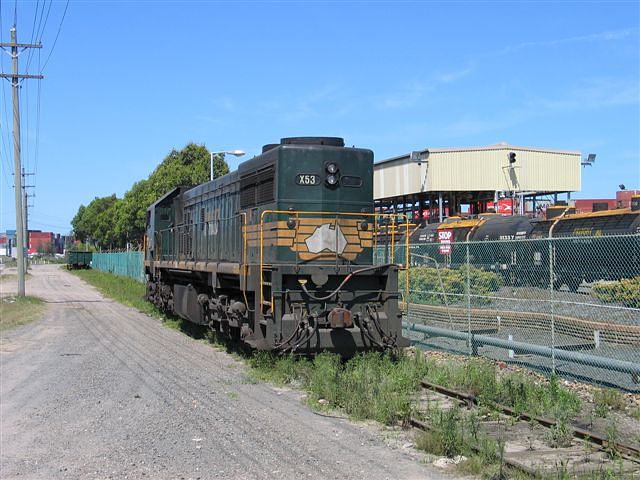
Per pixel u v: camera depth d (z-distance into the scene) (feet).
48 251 583.17
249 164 45.01
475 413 28.43
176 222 70.33
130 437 25.20
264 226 41.42
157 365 41.96
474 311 52.49
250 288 39.11
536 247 79.66
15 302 97.55
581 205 192.13
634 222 68.80
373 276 39.50
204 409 29.60
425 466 21.63
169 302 71.61
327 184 40.24
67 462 22.25
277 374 36.42
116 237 286.46
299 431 25.88
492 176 140.97
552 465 21.54
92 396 32.63
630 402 30.91
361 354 37.86
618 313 50.01
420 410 29.19
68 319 76.02
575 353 33.88
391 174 153.69
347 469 21.24
